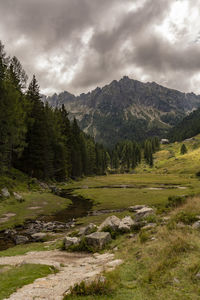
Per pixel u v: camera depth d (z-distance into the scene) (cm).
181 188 6094
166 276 784
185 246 1025
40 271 1006
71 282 845
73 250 1608
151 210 2266
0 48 4769
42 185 5869
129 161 18538
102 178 11100
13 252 1617
